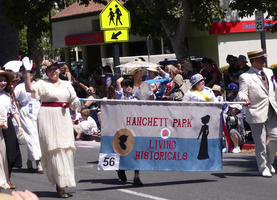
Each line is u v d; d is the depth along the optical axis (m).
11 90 8.36
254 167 9.88
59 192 7.55
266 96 8.69
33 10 21.61
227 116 12.20
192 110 8.28
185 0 20.38
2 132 8.03
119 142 8.05
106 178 9.01
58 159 7.52
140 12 24.09
